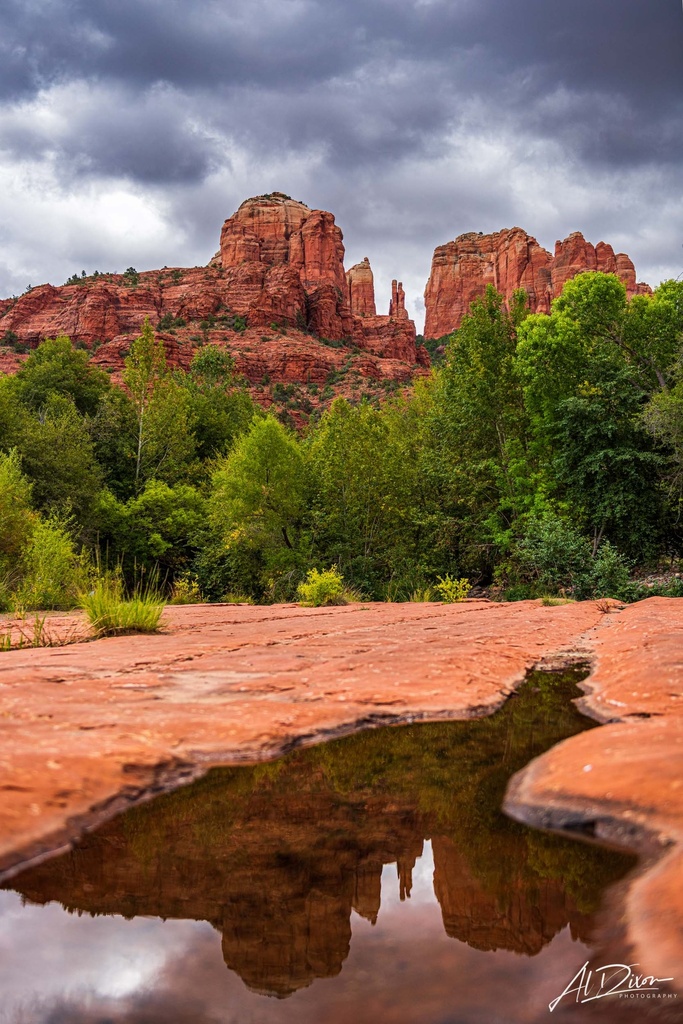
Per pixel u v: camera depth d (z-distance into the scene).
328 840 2.17
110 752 2.90
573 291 29.62
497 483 28.89
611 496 24.09
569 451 25.38
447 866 1.93
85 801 2.40
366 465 30.23
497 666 5.59
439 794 2.64
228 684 4.71
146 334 46.50
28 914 1.67
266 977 1.30
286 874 1.90
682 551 26.05
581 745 2.90
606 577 20.03
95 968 1.38
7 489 21.86
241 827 2.29
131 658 6.08
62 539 18.52
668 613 9.97
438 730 3.72
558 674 5.66
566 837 2.15
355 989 1.26
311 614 12.91
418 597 21.55
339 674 5.09
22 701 3.99
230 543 29.97
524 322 29.08
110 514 36.31
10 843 2.03
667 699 3.89
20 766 2.60
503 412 30.05
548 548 21.41
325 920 1.60
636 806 2.14
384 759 3.16
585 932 1.49
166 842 2.16
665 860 1.79
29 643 7.96
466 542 29.03
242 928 1.57
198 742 3.25
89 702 4.03
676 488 23.88
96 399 54.28
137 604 9.15
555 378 27.94
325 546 30.33
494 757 3.19
